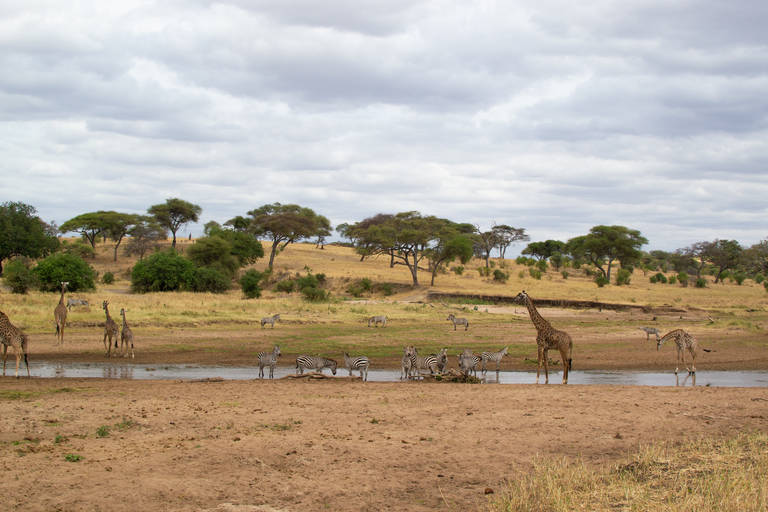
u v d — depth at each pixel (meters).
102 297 44.19
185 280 58.56
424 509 6.80
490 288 70.38
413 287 71.12
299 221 91.31
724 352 27.23
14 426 10.24
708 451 9.03
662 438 10.03
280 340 29.03
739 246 102.12
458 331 35.44
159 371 20.25
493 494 7.30
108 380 16.52
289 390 14.71
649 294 69.56
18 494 6.90
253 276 58.09
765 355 26.28
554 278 90.31
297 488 7.43
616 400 13.40
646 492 7.18
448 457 8.85
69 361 21.80
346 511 6.71
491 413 11.93
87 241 111.31
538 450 9.28
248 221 110.94
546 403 13.04
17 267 47.28
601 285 77.12
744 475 7.36
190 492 7.13
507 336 33.31
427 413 11.91
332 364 18.44
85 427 10.32
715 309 57.88
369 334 32.53
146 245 100.31
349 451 9.05
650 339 32.75
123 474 7.74
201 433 9.99
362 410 12.12
